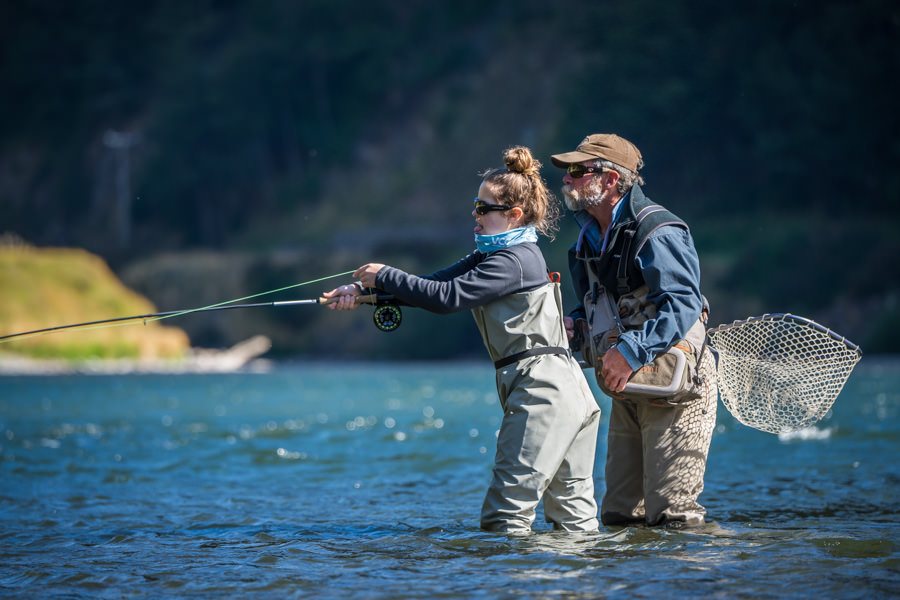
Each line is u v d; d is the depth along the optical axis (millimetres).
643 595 10828
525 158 14594
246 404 56781
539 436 14141
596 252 15258
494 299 14148
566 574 11914
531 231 14523
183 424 41438
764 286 167875
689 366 14578
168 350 141375
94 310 136750
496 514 14438
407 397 63000
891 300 153500
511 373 14344
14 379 96312
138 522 17297
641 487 16062
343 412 48719
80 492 21344
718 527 14961
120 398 64000
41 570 12906
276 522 17062
